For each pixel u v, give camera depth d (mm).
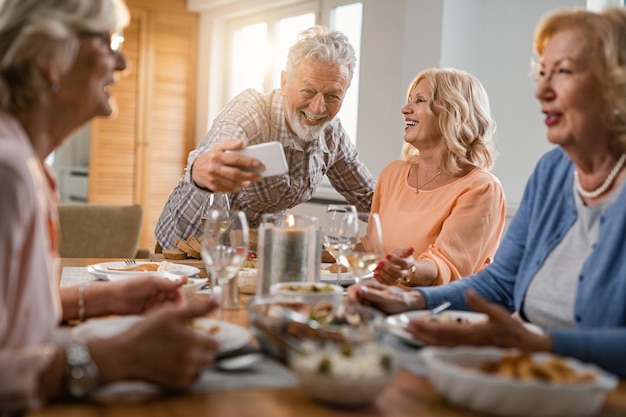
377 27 4750
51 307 1046
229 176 1918
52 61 1090
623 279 1313
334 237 1856
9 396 893
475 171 2494
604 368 1137
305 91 2656
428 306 1620
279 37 6215
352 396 957
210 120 7020
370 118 4812
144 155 7008
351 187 3195
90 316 1440
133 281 1462
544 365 969
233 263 1413
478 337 1169
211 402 975
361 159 4898
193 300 1691
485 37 4125
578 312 1390
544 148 3768
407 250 1941
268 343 1181
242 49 6859
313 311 1249
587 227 1471
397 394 1040
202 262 2236
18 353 920
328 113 2719
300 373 981
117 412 924
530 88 3836
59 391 959
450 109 2492
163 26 6969
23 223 942
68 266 2236
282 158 1871
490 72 4074
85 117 1192
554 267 1515
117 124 6871
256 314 1201
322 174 3043
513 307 1717
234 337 1228
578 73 1368
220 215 1549
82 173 6766
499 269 1719
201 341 1020
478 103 2576
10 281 933
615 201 1409
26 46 1071
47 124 1149
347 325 1174
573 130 1401
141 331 988
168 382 987
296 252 1623
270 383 1065
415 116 2549
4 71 1083
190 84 7160
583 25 1380
